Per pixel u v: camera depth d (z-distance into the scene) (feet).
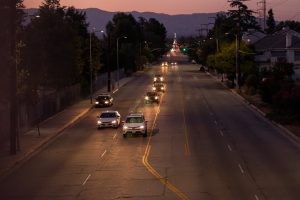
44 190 83.61
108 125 165.68
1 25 117.08
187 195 76.74
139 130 144.46
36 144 134.10
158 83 316.40
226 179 88.38
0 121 137.80
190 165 102.06
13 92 119.96
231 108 222.89
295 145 127.03
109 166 103.40
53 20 221.05
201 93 299.38
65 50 221.87
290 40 388.78
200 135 146.51
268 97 221.66
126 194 78.38
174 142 134.21
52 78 221.87
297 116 170.09
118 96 289.94
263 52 398.21
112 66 450.71
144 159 109.91
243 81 334.65
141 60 557.74
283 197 74.74
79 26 333.62
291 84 209.56
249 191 78.89
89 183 87.86
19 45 130.11
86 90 296.10
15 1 116.06
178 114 202.28
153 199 74.59
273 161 105.40
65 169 101.91
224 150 120.47
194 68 594.24
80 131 162.91
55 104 213.46
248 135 145.69
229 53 333.42
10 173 100.32
